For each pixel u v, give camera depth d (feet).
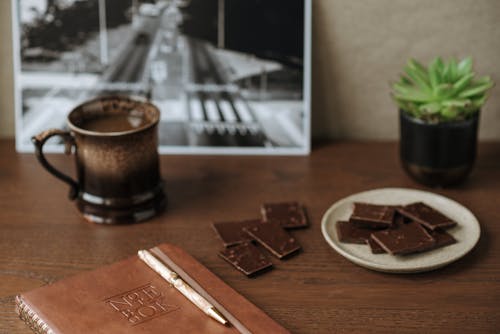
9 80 3.77
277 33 3.54
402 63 3.64
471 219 2.93
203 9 3.52
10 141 3.84
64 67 3.63
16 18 3.58
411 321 2.42
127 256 2.81
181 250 2.76
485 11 3.51
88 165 2.93
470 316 2.44
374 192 3.15
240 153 3.67
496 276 2.66
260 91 3.60
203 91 3.62
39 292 2.49
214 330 2.32
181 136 3.66
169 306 2.44
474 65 3.62
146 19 3.55
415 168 3.23
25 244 2.89
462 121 3.10
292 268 2.72
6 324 2.44
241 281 2.65
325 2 3.54
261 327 2.33
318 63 3.67
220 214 3.10
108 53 3.61
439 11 3.52
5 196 3.25
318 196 3.24
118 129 3.02
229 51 3.57
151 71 3.62
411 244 2.71
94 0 3.55
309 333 2.38
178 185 3.35
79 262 2.77
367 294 2.56
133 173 2.94
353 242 2.81
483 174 3.43
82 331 2.30
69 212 3.12
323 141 3.82
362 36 3.60
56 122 3.69
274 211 3.06
